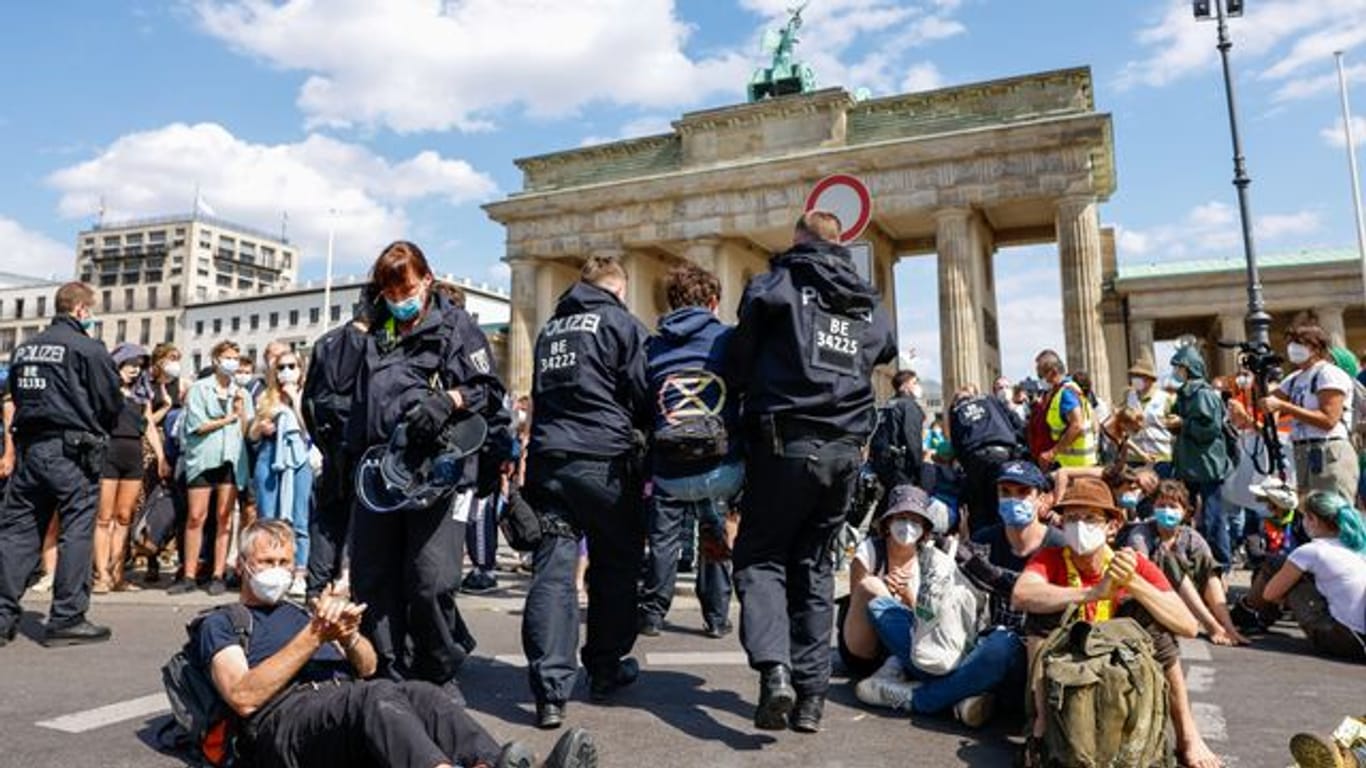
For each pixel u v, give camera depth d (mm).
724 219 47375
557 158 52375
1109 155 46875
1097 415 13125
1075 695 4484
